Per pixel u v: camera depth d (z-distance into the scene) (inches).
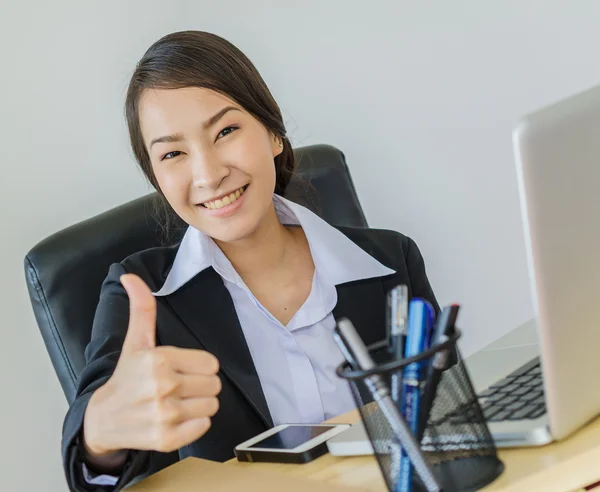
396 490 30.0
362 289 58.2
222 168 51.0
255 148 52.2
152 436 32.6
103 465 36.3
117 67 81.1
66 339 54.9
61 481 79.8
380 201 92.2
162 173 52.0
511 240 96.0
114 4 80.8
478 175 94.2
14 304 77.0
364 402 32.1
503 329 97.1
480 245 95.3
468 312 95.7
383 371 28.7
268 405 53.9
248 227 52.9
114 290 53.2
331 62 89.4
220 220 52.6
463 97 92.7
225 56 52.3
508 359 43.2
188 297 54.8
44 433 78.8
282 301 56.9
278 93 88.0
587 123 30.5
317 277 57.4
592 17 92.2
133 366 33.6
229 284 55.7
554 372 30.7
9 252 76.7
